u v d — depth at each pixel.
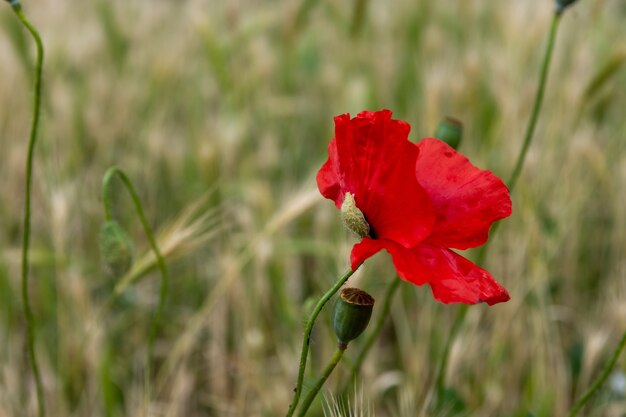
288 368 0.90
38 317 1.04
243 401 0.89
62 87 1.19
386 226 0.63
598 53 1.42
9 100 1.21
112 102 1.29
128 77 1.38
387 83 1.43
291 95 1.46
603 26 1.48
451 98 1.28
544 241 1.00
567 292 1.07
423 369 0.92
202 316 0.91
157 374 1.01
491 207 0.64
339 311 0.65
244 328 0.95
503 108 1.11
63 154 1.12
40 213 1.09
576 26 1.37
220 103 1.41
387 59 1.46
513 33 1.24
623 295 0.92
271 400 0.88
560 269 1.08
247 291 0.98
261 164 1.22
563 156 1.12
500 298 0.62
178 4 1.68
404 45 1.54
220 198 1.07
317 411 0.82
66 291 0.93
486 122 1.22
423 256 0.63
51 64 1.28
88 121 1.23
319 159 1.25
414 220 0.62
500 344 0.92
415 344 0.98
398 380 0.91
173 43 1.48
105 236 0.79
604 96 1.20
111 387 0.88
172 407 0.88
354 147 0.63
